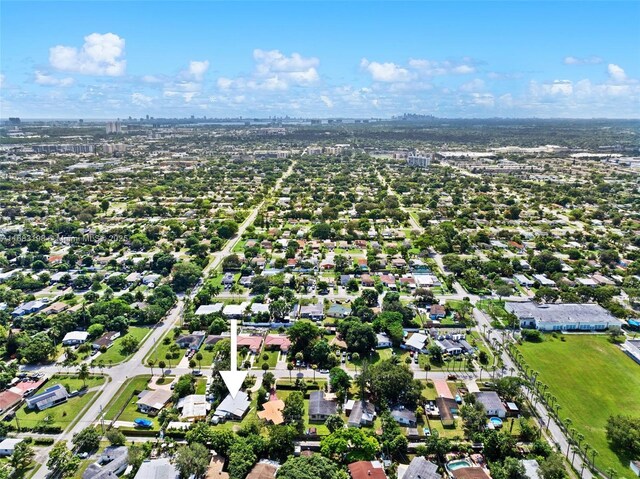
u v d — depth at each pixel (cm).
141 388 17412
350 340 19888
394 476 13250
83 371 17625
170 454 14062
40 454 14112
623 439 14388
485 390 17475
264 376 17538
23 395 16862
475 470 13125
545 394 17075
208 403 16488
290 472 12381
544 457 13850
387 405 16075
